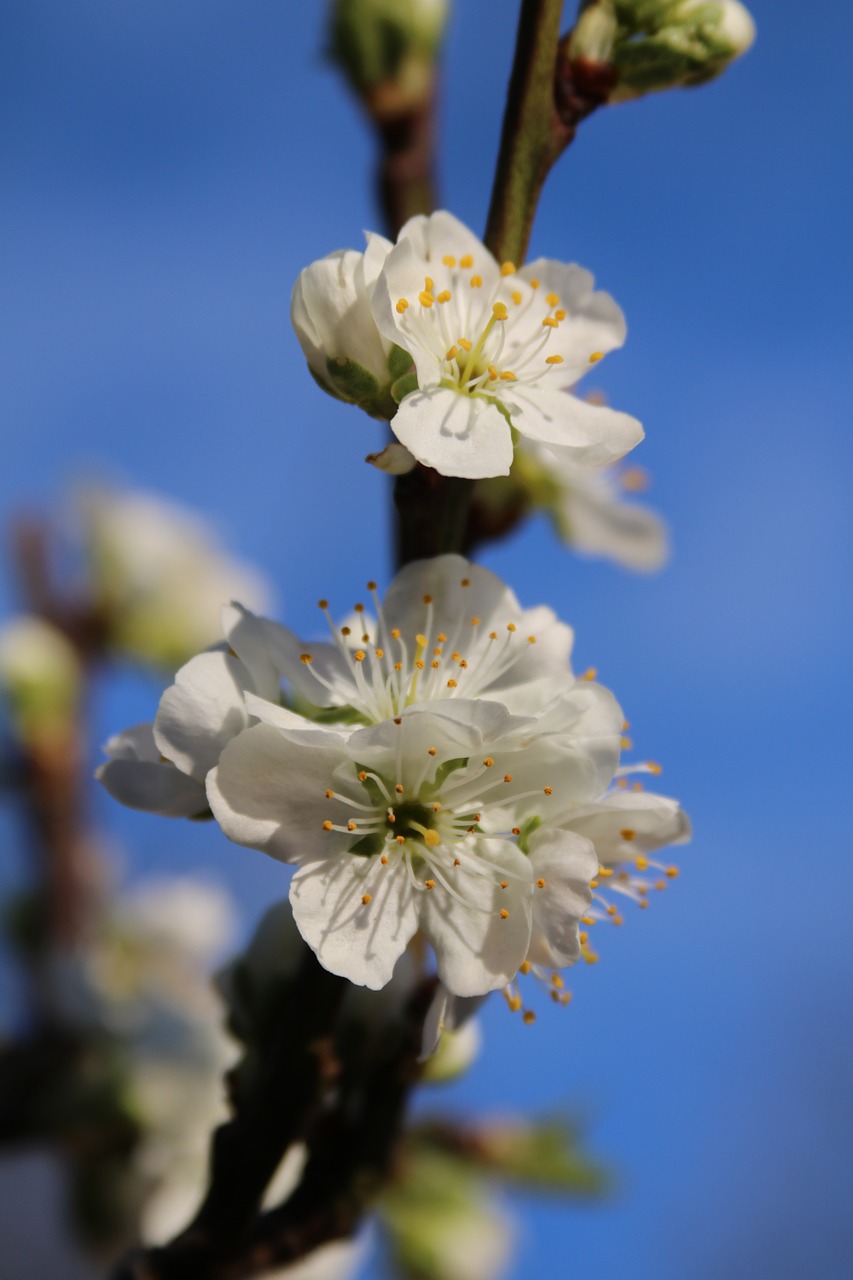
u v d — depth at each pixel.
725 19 0.21
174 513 0.33
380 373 0.20
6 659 0.30
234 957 0.22
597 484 0.27
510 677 0.21
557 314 0.21
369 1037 0.21
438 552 0.21
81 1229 0.26
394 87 0.25
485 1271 0.26
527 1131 0.25
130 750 0.21
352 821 0.20
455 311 0.21
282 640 0.20
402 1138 0.22
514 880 0.20
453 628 0.21
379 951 0.19
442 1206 0.25
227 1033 0.21
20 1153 0.26
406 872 0.20
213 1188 0.20
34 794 0.29
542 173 0.21
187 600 0.32
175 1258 0.20
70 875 0.29
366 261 0.20
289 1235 0.21
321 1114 0.21
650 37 0.21
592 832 0.20
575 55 0.21
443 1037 0.22
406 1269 0.25
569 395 0.21
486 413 0.20
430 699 0.20
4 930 0.29
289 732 0.19
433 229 0.21
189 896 0.29
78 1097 0.26
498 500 0.26
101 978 0.28
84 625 0.31
